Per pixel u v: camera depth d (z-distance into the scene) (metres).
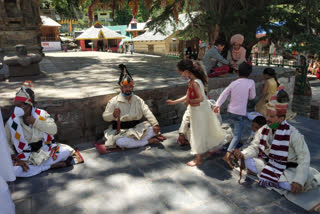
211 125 3.48
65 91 4.75
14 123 3.27
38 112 3.45
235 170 3.49
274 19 8.56
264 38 8.81
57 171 3.51
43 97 4.23
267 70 5.01
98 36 33.25
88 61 11.65
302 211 2.59
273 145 2.85
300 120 6.38
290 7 7.99
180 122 5.62
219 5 8.27
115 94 4.61
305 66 8.68
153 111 5.16
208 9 8.45
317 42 7.53
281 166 2.85
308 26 8.09
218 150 3.99
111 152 4.11
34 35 11.85
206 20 8.27
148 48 25.42
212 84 5.87
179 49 20.75
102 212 2.62
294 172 2.80
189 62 3.38
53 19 34.72
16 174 3.24
